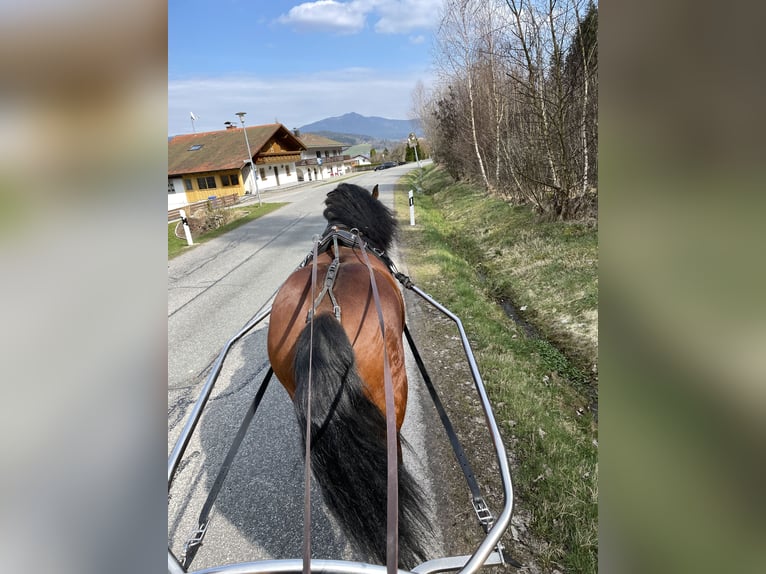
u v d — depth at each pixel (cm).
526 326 507
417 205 1477
